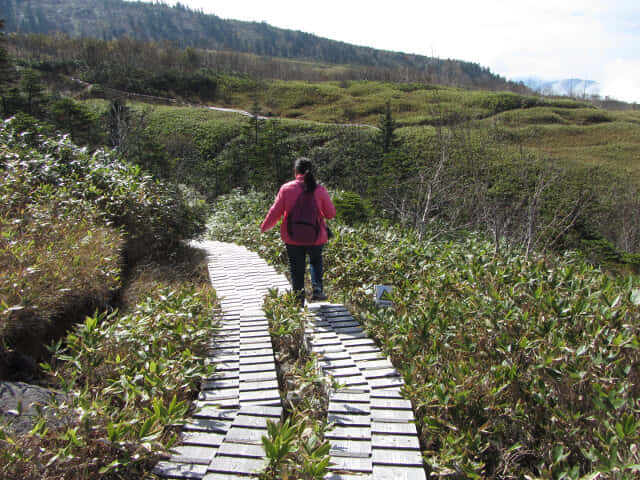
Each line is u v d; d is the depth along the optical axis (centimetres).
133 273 541
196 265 641
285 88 9019
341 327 371
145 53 10331
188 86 8600
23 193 530
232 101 8300
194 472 197
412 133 4247
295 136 4866
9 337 289
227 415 243
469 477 190
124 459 190
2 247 375
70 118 2942
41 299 319
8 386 246
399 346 304
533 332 284
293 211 394
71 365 278
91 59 9112
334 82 10619
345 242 607
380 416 239
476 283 359
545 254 539
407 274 457
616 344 246
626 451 195
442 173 948
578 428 217
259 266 618
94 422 212
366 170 3081
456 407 236
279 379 311
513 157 889
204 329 324
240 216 1352
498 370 247
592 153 4647
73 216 514
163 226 686
